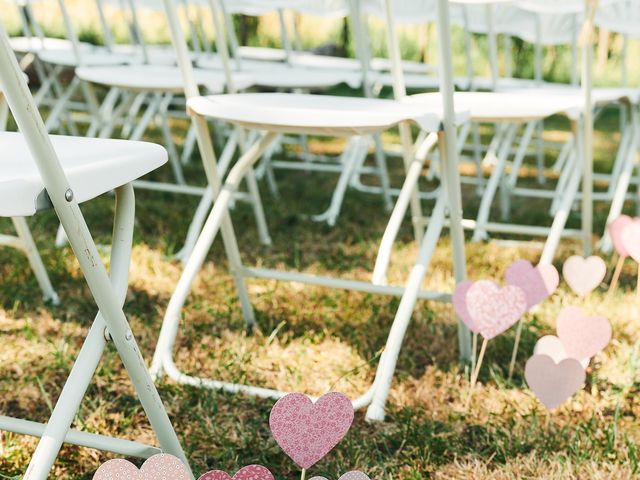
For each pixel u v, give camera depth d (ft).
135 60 9.04
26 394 4.60
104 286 2.80
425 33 11.56
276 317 5.63
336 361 5.00
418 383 4.70
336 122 3.92
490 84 8.14
